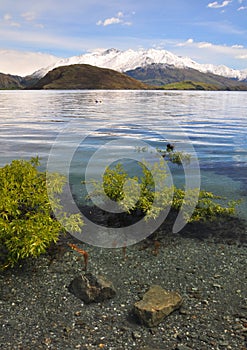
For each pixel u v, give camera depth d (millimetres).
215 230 3076
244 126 11078
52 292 2150
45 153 6219
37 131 9266
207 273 2381
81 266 2463
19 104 22594
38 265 2461
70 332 1807
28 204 2688
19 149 6602
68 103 23781
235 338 1763
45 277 2316
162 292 2033
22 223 2383
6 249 2611
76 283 2158
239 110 18875
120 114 14539
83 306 2021
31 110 17078
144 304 1908
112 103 23812
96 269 2426
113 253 2654
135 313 1896
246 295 2129
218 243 2832
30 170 2957
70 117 13148
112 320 1901
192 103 25547
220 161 5898
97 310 1984
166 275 2355
